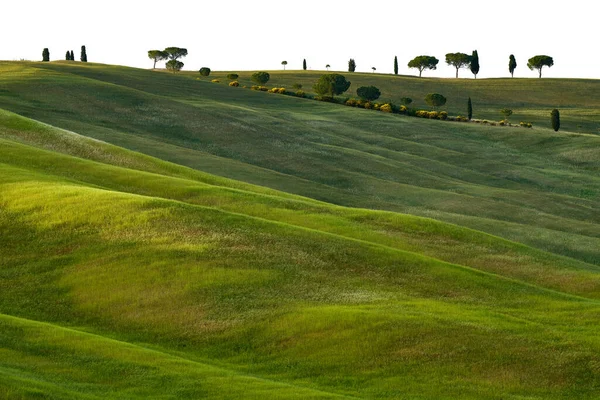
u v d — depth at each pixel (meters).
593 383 50.03
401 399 47.47
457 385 49.50
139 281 66.38
